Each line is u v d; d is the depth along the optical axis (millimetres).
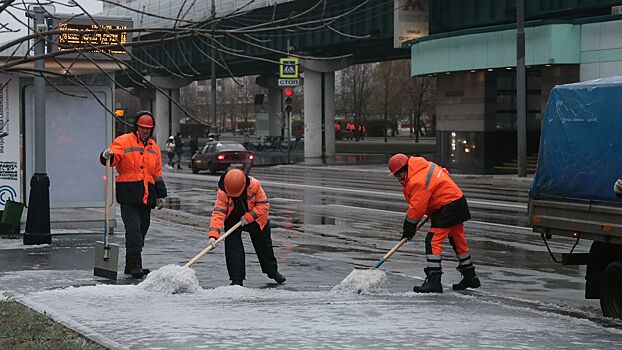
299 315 14484
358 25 79562
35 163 25906
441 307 16172
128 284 19172
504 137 70625
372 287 18312
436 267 18656
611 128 16125
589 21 58906
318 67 92438
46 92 28766
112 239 27375
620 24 56688
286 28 11781
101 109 29297
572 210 16969
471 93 70500
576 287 21094
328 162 89312
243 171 19328
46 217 25922
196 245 26422
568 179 17125
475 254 26828
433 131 191000
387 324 13656
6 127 27906
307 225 35281
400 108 168500
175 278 17672
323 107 95875
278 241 30172
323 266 23109
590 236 16453
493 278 22375
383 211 40750
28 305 15727
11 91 27906
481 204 43250
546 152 17703
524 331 13547
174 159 87500
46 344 11961
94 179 29406
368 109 181250
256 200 19453
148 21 26234
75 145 29203
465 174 67562
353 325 13469
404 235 18641
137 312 14727
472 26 73062
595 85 16562
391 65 156875
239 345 11547
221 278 20594
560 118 17391
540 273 23250
